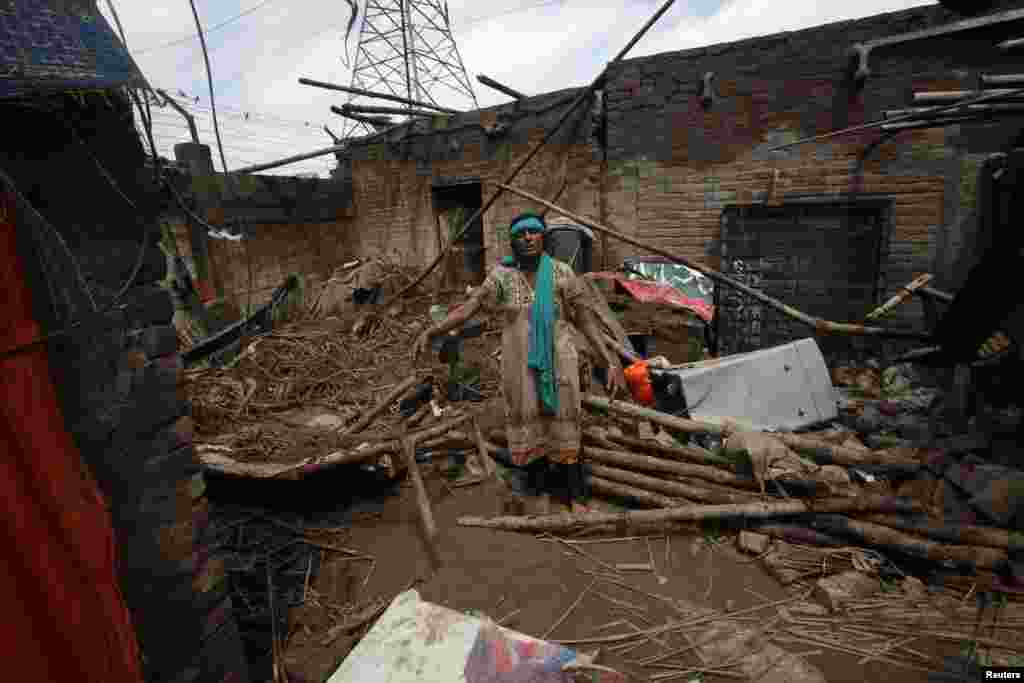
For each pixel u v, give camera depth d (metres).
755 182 5.69
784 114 5.42
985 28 4.47
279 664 2.12
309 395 4.47
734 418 3.67
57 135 1.12
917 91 4.84
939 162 4.88
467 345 5.78
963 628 2.07
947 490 2.88
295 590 2.60
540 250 2.86
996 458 3.13
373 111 8.05
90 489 1.15
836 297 5.59
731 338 6.07
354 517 3.24
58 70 0.96
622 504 3.18
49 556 1.08
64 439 1.11
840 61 5.07
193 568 1.51
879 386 4.83
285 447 3.46
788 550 2.62
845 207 5.35
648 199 6.26
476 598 2.38
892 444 3.52
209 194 6.95
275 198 8.10
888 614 2.17
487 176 7.82
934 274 5.07
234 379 4.65
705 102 5.72
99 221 1.21
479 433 3.72
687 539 2.81
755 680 1.90
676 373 3.74
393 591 2.53
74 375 1.16
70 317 1.14
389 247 9.44
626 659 2.03
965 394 3.80
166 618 1.43
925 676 1.89
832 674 1.92
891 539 2.46
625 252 6.54
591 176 6.86
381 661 1.80
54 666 1.10
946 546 2.36
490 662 1.79
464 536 2.85
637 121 6.11
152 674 1.40
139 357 1.32
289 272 8.46
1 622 1.02
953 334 3.63
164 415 1.39
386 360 5.32
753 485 2.92
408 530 3.03
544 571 2.54
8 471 1.02
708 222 6.01
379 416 4.02
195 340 6.16
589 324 2.97
